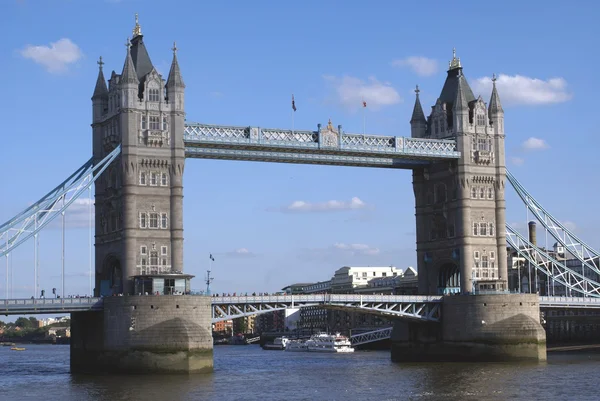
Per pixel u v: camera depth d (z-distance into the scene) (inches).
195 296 5093.5
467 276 6264.8
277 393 4175.7
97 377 4899.1
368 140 6018.7
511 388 4333.2
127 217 5280.5
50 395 4072.3
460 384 4532.5
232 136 5620.1
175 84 5462.6
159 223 5364.2
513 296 6003.9
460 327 6107.3
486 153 6397.6
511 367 5506.9
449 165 6417.3
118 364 4992.6
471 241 6309.1
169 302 5014.8
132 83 5354.3
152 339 4953.3
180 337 4968.0
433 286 6569.9
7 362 7455.7
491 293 6131.9
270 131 5723.4
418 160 6387.8
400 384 4571.9
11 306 4864.7
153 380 4699.8
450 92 6624.0
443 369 5452.8
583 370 5206.7
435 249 6555.1
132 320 4972.9
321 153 5949.8
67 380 4761.3
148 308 4982.8
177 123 5452.8
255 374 5167.3
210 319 5172.2
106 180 5605.3
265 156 5821.9
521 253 6619.1
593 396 4010.8
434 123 6619.1
